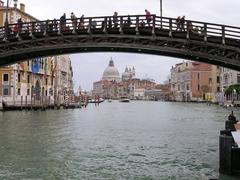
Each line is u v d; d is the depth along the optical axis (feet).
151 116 188.65
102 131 112.88
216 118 169.37
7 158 67.72
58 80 317.42
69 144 84.79
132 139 94.48
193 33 83.66
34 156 69.92
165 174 57.06
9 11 213.25
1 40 94.79
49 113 194.49
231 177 51.70
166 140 92.48
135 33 87.40
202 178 54.44
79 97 362.74
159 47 86.33
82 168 60.95
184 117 178.19
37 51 95.04
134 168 61.11
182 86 500.74
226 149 52.54
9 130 109.50
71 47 91.76
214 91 422.00
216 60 84.99
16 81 219.00
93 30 89.71
